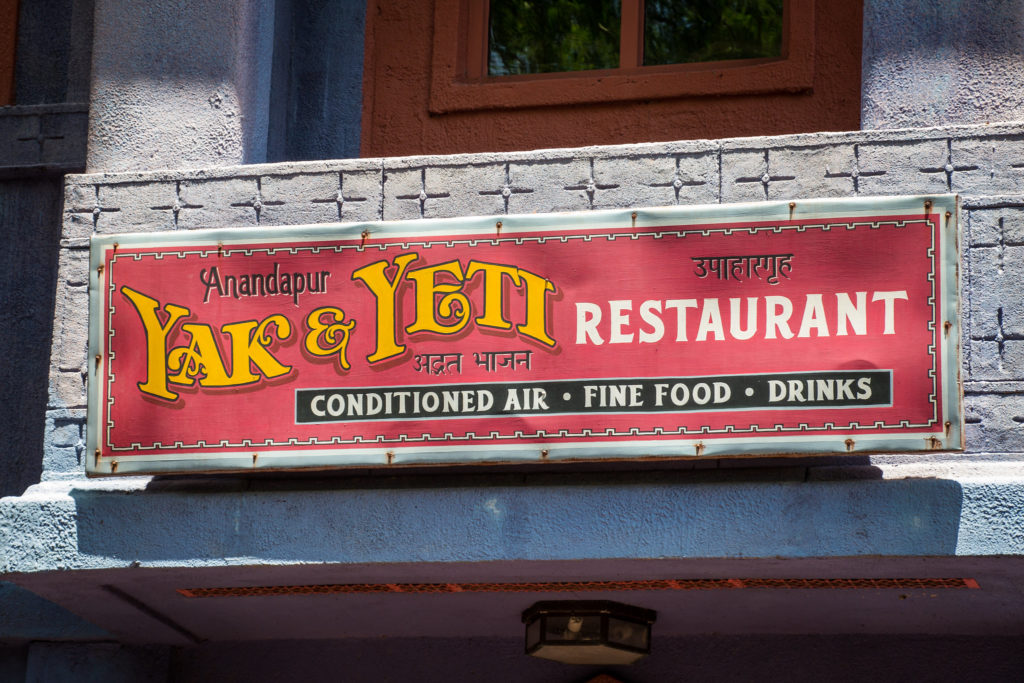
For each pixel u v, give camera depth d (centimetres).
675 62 787
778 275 610
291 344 643
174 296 655
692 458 603
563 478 634
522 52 808
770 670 756
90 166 734
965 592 653
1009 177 630
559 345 621
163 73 741
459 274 634
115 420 650
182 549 644
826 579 643
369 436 628
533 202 666
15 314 840
